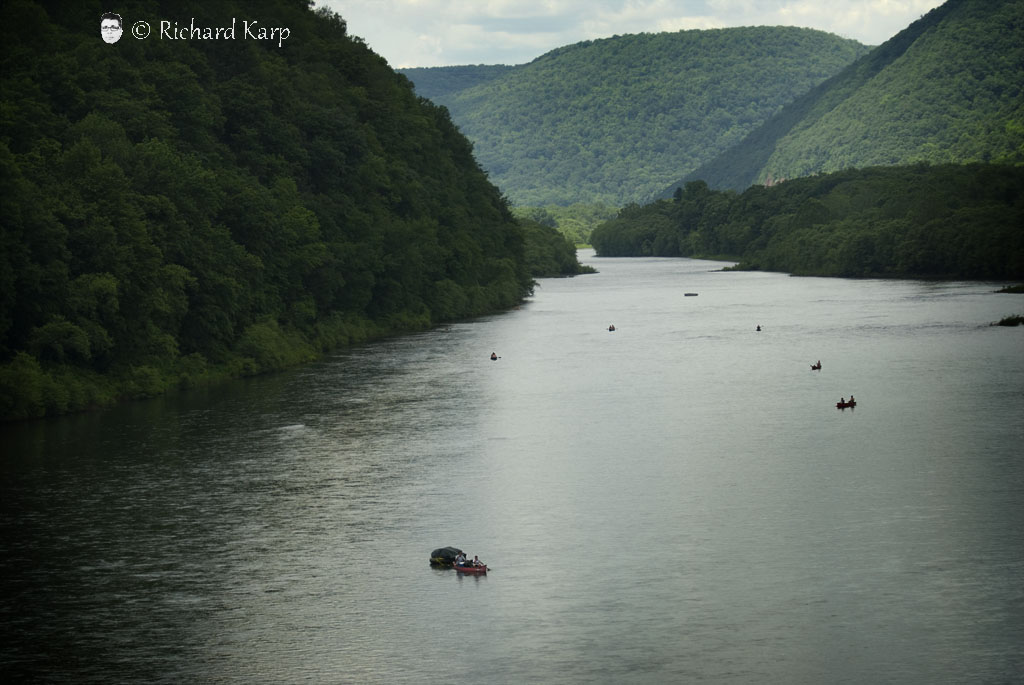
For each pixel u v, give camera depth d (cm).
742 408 11094
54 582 6359
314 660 5434
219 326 13188
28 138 12281
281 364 13862
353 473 8600
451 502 7844
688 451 9250
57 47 14450
